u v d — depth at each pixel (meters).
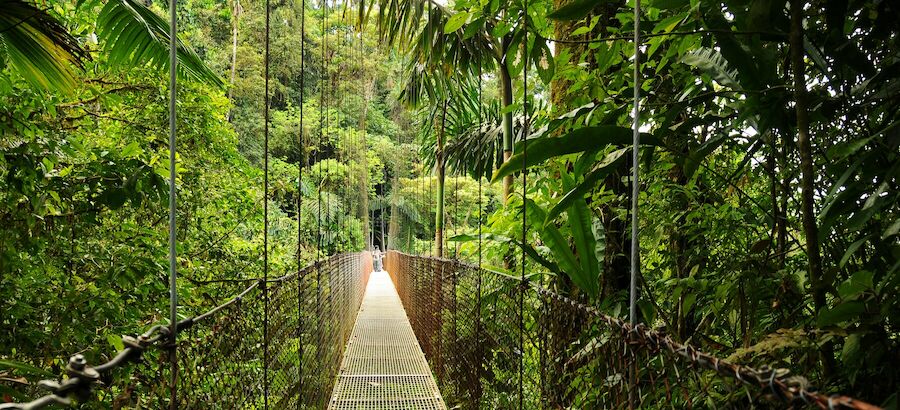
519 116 4.50
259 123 13.17
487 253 2.71
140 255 2.10
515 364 1.89
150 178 2.02
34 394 1.77
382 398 3.51
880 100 1.08
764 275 1.19
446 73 3.80
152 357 1.72
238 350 1.48
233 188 4.33
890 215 0.94
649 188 1.63
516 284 1.80
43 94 2.14
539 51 1.60
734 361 0.90
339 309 4.38
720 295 1.23
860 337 0.82
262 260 4.08
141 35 2.31
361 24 3.55
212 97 4.21
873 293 0.83
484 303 2.33
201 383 1.22
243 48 13.21
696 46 1.44
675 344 0.83
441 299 3.92
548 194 2.25
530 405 1.83
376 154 16.59
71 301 1.86
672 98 1.59
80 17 2.79
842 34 1.03
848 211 0.96
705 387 0.96
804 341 0.85
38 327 1.85
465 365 2.92
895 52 0.99
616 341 1.14
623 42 1.59
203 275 3.25
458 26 1.71
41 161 1.79
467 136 5.36
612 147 1.66
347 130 13.38
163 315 2.31
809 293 1.15
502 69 3.34
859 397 0.91
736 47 1.18
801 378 0.58
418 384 3.84
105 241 2.28
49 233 1.91
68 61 1.92
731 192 1.69
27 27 1.76
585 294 1.94
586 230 1.59
